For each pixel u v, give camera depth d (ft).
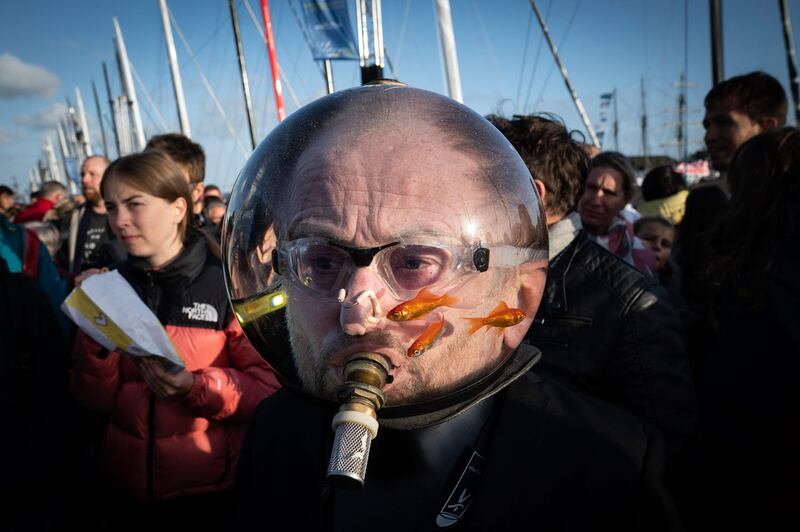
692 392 5.31
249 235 2.17
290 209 2.04
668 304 5.60
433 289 1.92
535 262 2.30
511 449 2.68
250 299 2.23
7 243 8.03
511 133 6.09
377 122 2.06
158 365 6.00
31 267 8.43
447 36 17.02
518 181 2.25
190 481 6.55
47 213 23.44
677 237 11.41
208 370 6.43
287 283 2.04
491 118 6.49
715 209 8.89
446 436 2.69
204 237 7.36
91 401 6.80
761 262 4.69
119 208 6.70
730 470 4.52
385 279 1.93
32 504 6.50
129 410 6.56
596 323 5.40
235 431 6.77
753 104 9.09
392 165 1.94
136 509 6.72
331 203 1.93
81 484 7.70
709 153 9.78
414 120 2.09
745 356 4.57
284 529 2.95
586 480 2.69
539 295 2.40
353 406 1.87
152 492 6.55
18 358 6.60
